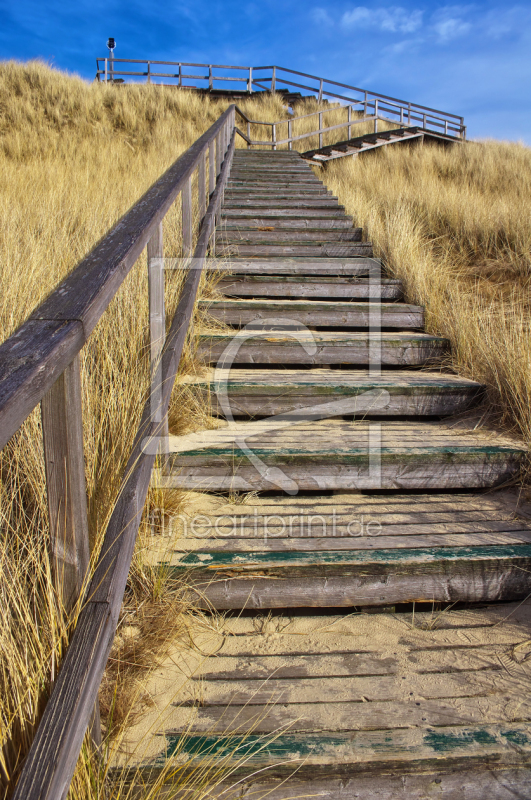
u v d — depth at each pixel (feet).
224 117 23.81
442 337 13.12
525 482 8.76
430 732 4.78
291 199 23.09
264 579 6.39
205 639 6.00
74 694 3.46
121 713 4.86
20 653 4.07
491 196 28.66
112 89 49.11
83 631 3.82
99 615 3.93
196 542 6.94
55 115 41.37
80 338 3.76
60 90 44.91
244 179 26.30
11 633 4.07
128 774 4.33
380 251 17.85
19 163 30.48
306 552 6.72
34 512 5.83
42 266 12.35
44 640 4.05
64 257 13.62
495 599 6.79
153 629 5.82
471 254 20.89
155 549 6.72
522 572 6.74
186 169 11.17
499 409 10.61
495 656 5.77
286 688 5.27
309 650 5.86
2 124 38.27
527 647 5.92
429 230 22.38
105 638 3.97
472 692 5.25
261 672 5.49
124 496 5.23
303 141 48.73
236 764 4.45
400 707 5.06
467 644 5.98
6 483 6.35
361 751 4.58
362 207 22.75
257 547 6.82
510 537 7.20
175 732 4.74
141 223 6.17
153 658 5.55
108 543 4.66
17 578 4.67
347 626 6.32
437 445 9.10
